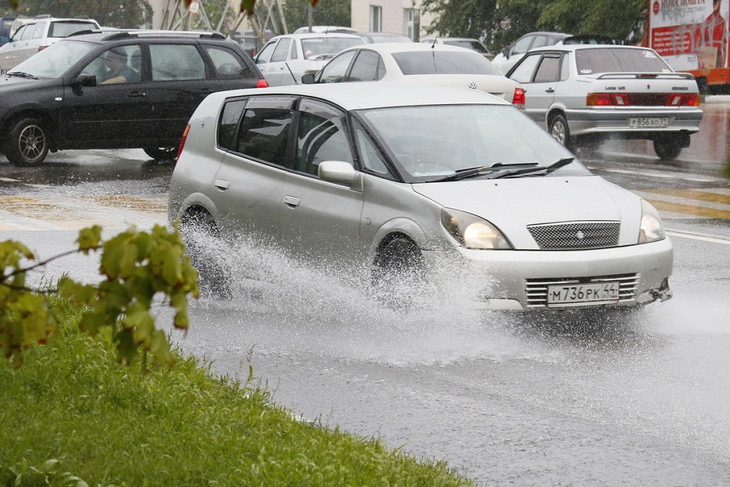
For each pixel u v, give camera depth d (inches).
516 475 557.3
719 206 1565.0
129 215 1451.8
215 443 537.3
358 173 893.2
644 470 565.9
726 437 617.0
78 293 360.8
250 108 1023.0
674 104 2160.4
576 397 690.2
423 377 735.7
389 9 7293.3
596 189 896.3
